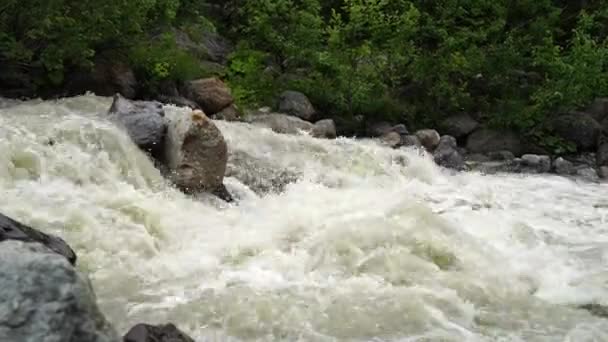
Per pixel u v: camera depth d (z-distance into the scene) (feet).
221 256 21.33
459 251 22.61
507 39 48.91
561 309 19.51
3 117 27.53
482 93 49.39
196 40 48.80
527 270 22.72
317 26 47.32
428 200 32.27
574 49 47.62
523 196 34.88
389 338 16.56
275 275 20.06
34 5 33.45
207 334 16.16
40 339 9.82
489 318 18.37
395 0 50.24
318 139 37.76
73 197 22.72
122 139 26.99
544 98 45.09
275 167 33.19
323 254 21.21
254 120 39.47
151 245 21.03
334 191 29.91
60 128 26.40
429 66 47.21
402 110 45.73
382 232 22.38
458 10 49.73
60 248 15.39
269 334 16.39
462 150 44.42
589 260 24.35
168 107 32.40
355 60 46.60
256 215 25.58
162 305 17.37
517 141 44.83
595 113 47.16
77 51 34.45
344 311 17.70
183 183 27.07
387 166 36.37
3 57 34.30
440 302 18.78
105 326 10.56
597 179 40.86
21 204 21.22
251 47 48.26
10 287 10.17
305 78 45.96
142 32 39.99
